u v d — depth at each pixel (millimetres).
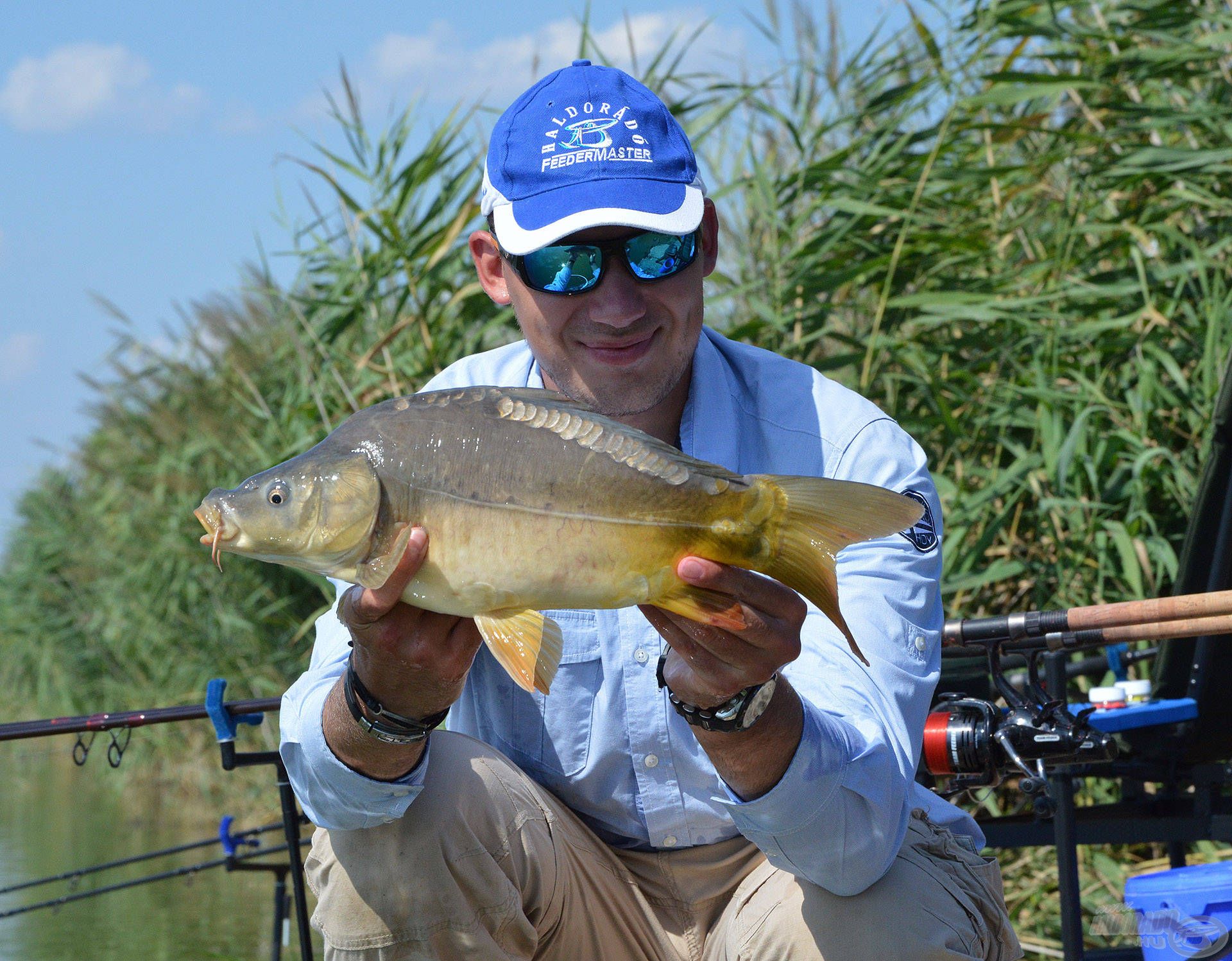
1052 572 4828
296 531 1619
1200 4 5508
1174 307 4871
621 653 2236
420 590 1647
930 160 5289
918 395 5391
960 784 2682
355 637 1756
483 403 1668
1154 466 4570
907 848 2133
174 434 8375
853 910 2029
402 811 1988
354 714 1868
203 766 8625
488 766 2137
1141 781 3336
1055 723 2514
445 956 2068
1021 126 5406
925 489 2334
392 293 6207
